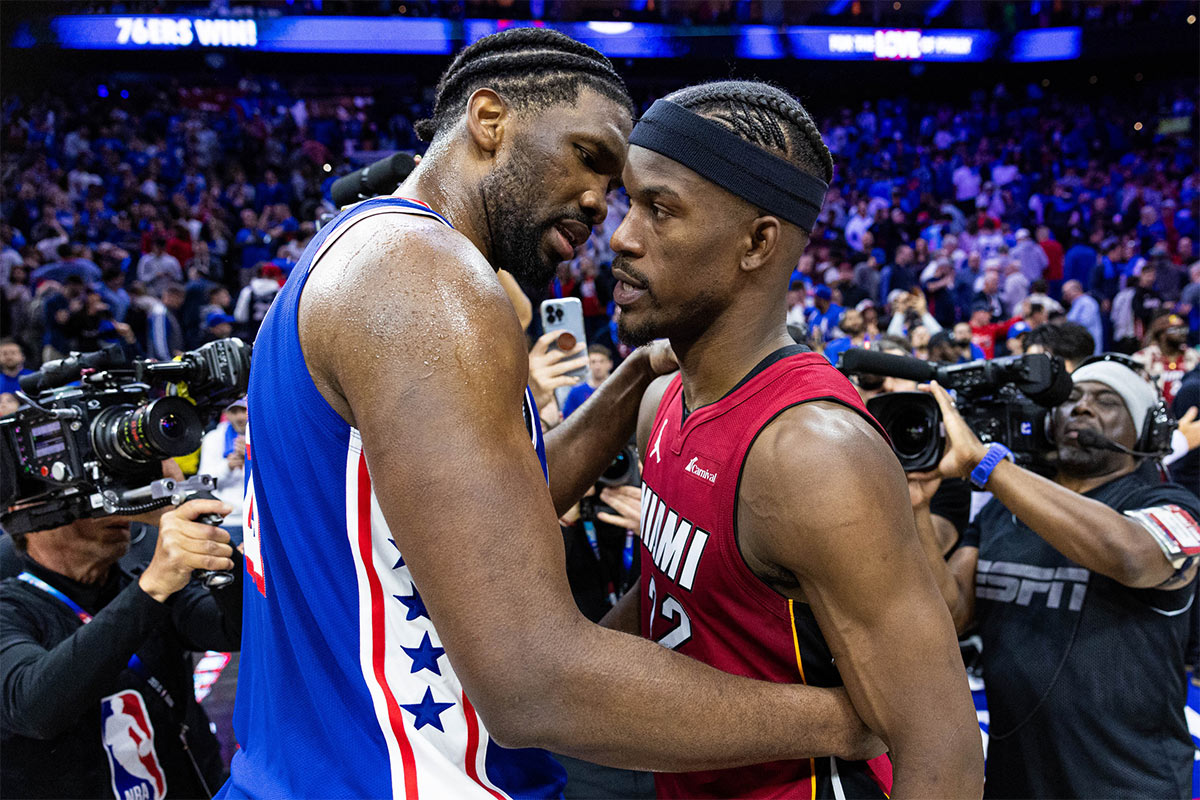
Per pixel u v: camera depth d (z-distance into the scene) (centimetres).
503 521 83
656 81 1711
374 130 1577
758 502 105
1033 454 201
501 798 99
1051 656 191
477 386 85
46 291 823
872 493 99
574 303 226
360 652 96
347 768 97
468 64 110
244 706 115
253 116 1506
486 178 108
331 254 95
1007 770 199
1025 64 1823
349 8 1555
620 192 1087
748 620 111
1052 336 294
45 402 154
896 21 1662
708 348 116
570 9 1598
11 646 155
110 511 152
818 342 369
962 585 206
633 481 204
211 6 1491
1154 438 199
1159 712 184
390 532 90
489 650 81
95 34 1446
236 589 160
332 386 92
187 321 909
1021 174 1575
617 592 237
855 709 103
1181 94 1739
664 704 88
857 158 1656
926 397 180
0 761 156
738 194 107
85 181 1269
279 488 100
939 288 1036
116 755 164
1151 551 173
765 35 1633
